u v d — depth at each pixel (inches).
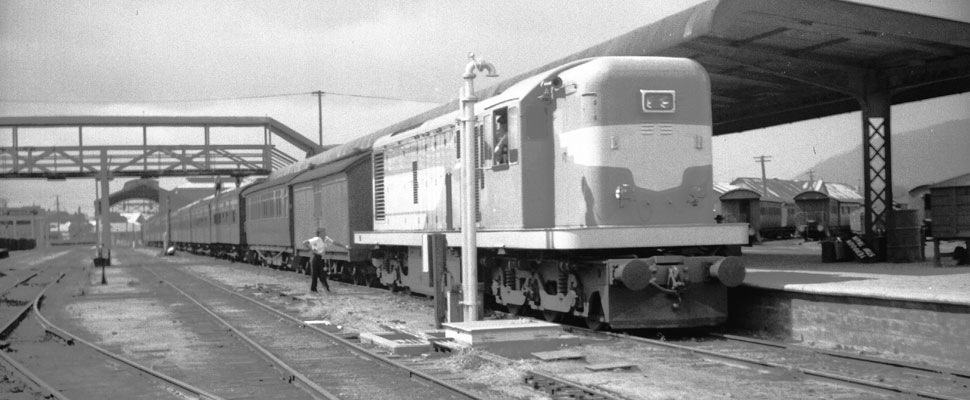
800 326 473.7
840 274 587.5
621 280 463.8
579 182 503.8
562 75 532.4
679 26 621.0
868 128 803.4
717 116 1047.6
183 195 4471.0
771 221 1935.3
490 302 687.1
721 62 742.5
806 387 341.4
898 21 651.5
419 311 679.1
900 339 407.8
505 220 554.6
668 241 484.1
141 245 5442.9
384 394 355.9
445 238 550.6
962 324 375.9
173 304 835.4
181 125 1883.6
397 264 820.6
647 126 498.3
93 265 1915.6
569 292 517.7
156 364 459.5
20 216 4404.5
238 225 1749.5
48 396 375.6
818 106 996.6
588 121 496.7
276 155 2015.3
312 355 473.7
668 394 329.4
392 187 831.7
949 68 762.2
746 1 587.2
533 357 428.5
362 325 594.2
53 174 1811.0
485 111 583.8
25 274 1562.5
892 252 779.4
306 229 1195.3
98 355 499.5
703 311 493.7
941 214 709.3
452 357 434.6
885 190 811.4
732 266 471.8
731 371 380.8
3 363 480.1
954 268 665.0
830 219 1902.1
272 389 379.9
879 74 805.2
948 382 343.6
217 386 389.7
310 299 821.2
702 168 507.5
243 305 804.0
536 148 533.0
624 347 454.9
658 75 502.9
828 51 727.7
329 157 1438.2
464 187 529.7
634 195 493.0
